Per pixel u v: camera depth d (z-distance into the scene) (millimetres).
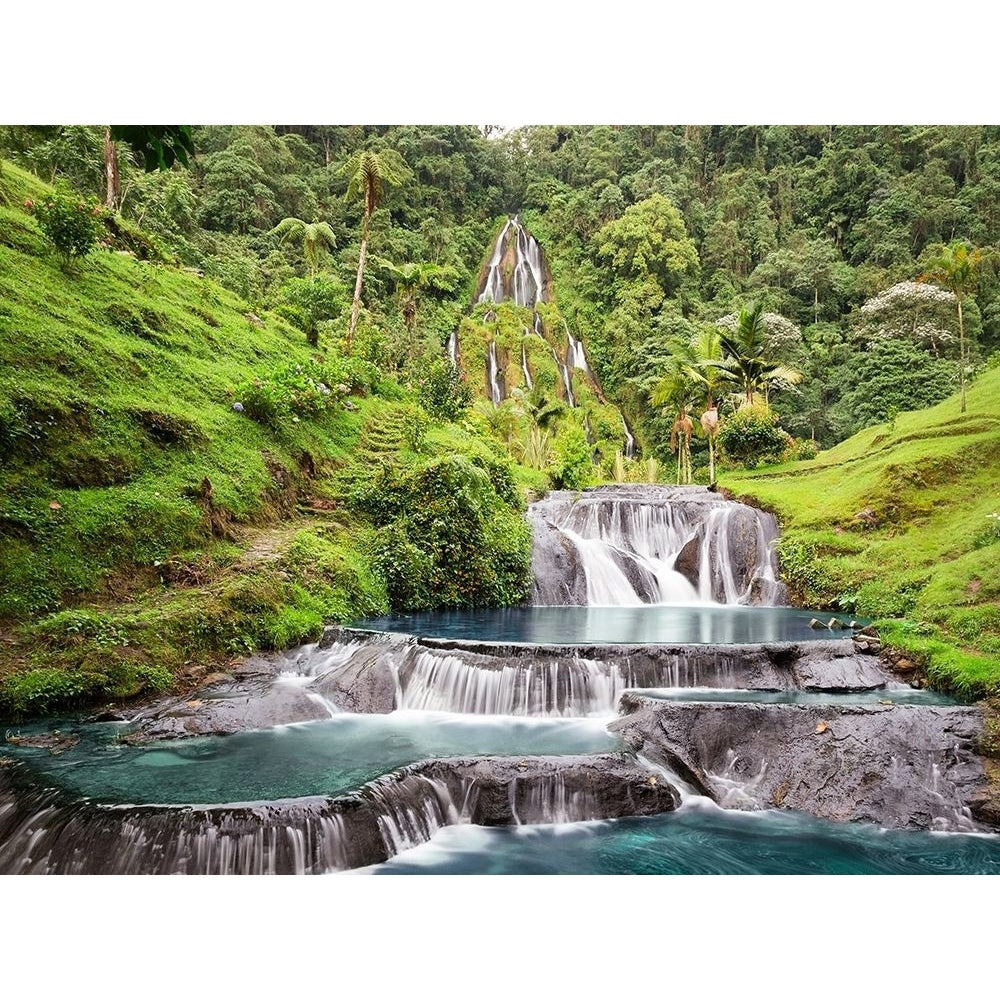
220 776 6906
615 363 63656
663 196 72438
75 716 8312
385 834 6387
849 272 63250
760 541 18516
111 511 11125
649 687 9625
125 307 17047
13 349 12328
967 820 7164
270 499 14844
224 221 55500
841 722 8055
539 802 7082
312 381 19766
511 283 74062
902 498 17812
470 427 27453
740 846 6762
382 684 9648
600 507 20281
